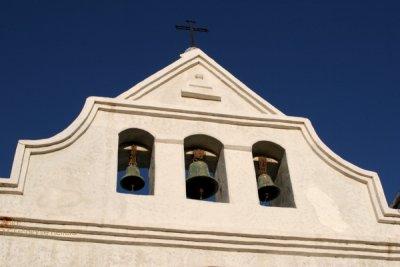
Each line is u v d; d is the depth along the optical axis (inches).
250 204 596.1
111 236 545.3
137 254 543.2
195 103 675.4
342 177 648.4
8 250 523.5
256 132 661.9
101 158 600.7
